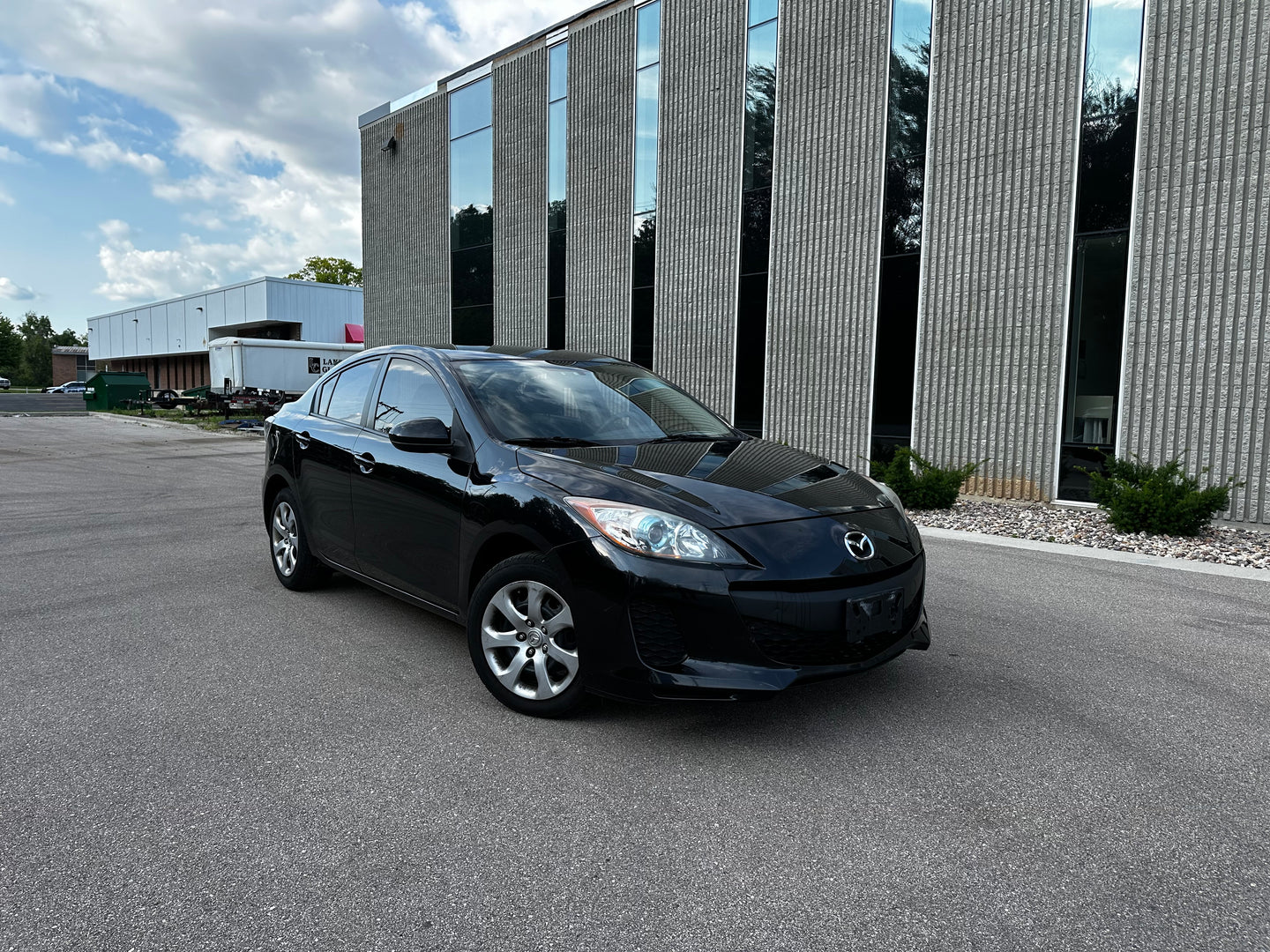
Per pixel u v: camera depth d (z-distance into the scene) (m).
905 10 10.05
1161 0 8.12
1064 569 5.75
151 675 3.56
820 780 2.62
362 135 19.50
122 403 33.56
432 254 17.88
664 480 3.09
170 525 7.43
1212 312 8.00
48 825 2.34
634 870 2.13
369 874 2.11
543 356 4.39
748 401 12.07
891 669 3.65
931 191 9.92
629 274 13.73
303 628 4.24
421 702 3.26
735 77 11.95
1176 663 3.77
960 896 2.02
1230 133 7.81
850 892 2.04
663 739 2.93
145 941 1.84
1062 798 2.52
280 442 4.99
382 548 3.99
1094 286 8.77
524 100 15.43
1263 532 7.37
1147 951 1.82
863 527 3.03
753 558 2.75
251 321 41.34
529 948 1.84
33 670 3.62
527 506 3.06
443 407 3.82
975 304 9.62
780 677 2.70
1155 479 7.11
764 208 11.70
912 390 10.25
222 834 2.30
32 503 8.88
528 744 2.88
